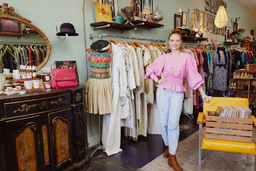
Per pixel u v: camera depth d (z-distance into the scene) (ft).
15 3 6.69
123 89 8.41
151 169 7.37
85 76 9.13
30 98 5.62
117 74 8.29
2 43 6.35
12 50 6.58
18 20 6.66
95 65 7.89
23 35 6.85
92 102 8.11
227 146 6.06
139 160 8.07
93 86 8.00
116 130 8.79
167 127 7.40
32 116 5.68
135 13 11.42
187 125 12.10
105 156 8.52
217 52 16.01
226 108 6.63
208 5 18.95
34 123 5.73
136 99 9.57
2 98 5.06
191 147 9.03
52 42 7.82
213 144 6.21
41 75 7.00
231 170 7.10
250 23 30.01
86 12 8.96
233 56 18.69
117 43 9.01
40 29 7.41
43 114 5.94
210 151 8.63
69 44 8.42
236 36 22.25
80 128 7.09
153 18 11.70
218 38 21.56
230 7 23.36
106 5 9.61
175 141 7.14
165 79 7.02
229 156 8.16
